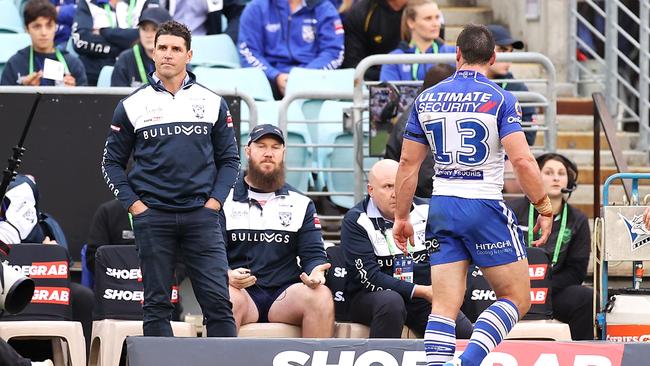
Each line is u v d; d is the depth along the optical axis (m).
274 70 43.28
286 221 31.98
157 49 28.39
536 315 32.31
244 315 31.16
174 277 29.95
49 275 31.48
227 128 28.89
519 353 27.73
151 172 28.23
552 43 46.91
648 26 43.38
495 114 25.02
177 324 30.75
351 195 38.53
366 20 45.12
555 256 33.69
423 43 41.03
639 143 43.56
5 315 31.02
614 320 31.27
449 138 25.20
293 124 39.03
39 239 32.78
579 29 47.59
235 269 31.59
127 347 26.88
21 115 35.75
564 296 33.69
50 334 30.34
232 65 42.78
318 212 39.44
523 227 33.94
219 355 26.98
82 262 34.38
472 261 25.55
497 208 25.08
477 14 50.25
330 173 39.12
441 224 25.20
